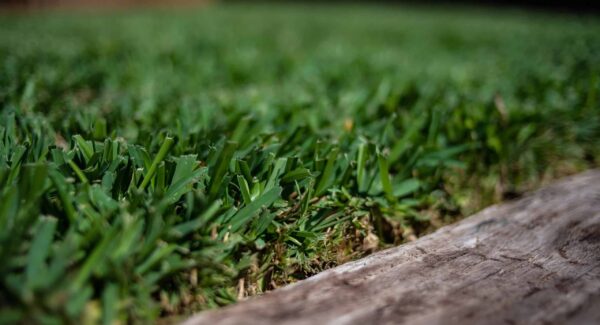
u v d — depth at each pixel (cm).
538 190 42
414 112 49
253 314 27
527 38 114
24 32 114
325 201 34
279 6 355
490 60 87
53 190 30
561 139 48
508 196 44
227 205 30
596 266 31
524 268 31
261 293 30
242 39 115
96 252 25
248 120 39
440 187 41
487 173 44
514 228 35
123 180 32
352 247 35
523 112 48
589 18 194
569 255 33
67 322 24
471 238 34
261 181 34
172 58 82
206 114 44
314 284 29
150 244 27
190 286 28
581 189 41
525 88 60
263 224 30
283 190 33
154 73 69
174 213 29
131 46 93
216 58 84
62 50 83
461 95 55
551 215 37
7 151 33
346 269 31
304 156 38
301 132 40
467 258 32
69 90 58
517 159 45
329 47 106
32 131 39
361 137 39
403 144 39
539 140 47
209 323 26
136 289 26
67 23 146
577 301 28
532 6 335
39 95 52
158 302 27
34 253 25
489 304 28
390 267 31
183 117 44
